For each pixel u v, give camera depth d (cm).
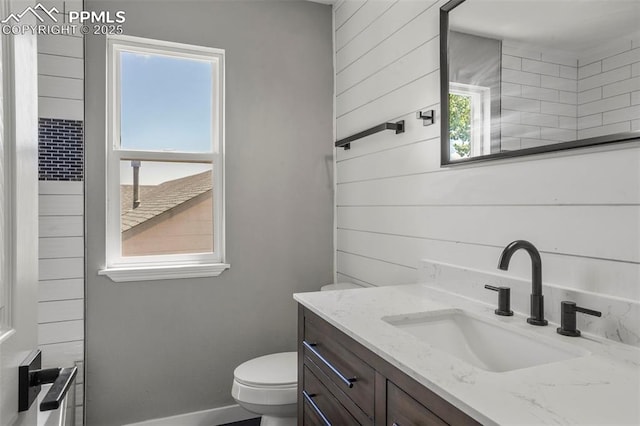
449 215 160
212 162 235
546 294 118
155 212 223
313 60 252
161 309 219
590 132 107
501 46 133
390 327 114
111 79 212
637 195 98
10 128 60
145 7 214
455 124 154
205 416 226
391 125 188
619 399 71
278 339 243
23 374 63
